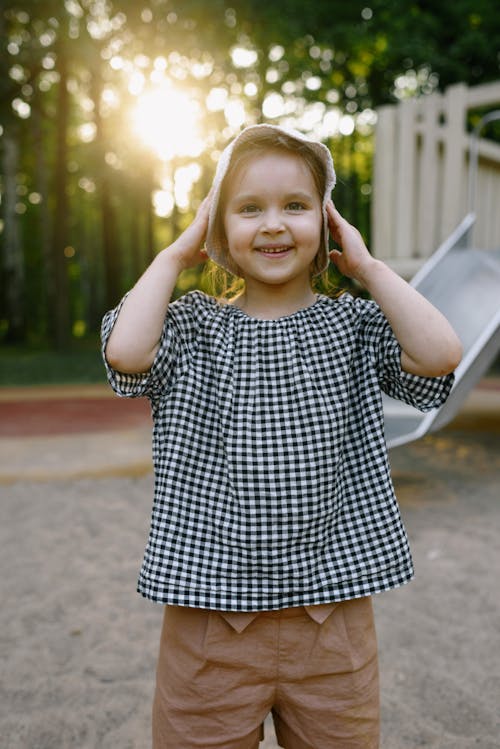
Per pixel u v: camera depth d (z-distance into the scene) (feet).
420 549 11.51
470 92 19.16
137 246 85.51
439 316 4.26
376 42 50.72
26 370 44.60
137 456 19.10
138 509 13.99
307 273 4.62
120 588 9.97
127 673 7.58
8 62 42.45
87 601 9.53
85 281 97.66
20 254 68.33
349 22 50.24
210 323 4.44
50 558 11.20
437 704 6.89
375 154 20.35
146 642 8.32
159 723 4.36
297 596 4.10
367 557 4.21
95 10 46.14
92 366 46.50
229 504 4.16
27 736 6.41
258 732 4.33
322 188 4.47
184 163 71.51
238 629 4.12
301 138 4.25
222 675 4.19
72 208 87.71
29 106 51.39
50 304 64.18
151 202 68.85
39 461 18.45
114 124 58.13
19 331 67.87
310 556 4.14
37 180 63.36
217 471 4.21
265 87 57.36
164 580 4.12
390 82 56.75
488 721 6.59
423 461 18.30
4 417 26.78
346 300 4.61
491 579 10.22
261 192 4.25
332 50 53.83
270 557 4.11
